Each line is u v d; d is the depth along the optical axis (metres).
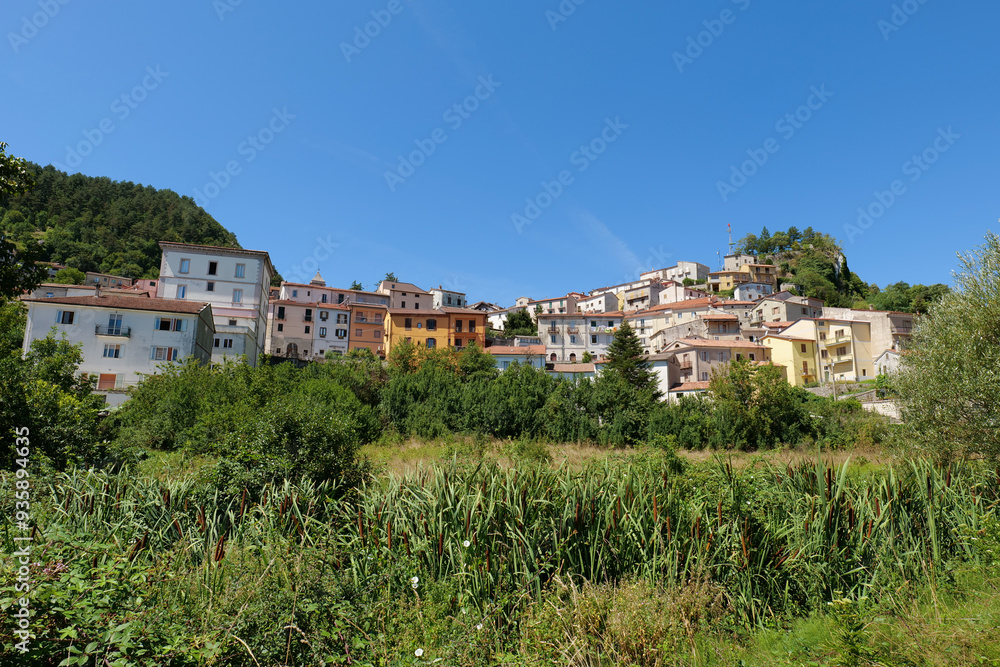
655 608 5.54
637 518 7.00
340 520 7.61
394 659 4.79
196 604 4.75
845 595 6.60
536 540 6.61
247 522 7.18
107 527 6.85
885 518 7.34
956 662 4.44
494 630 5.43
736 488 7.65
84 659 3.20
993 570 6.37
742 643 5.65
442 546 6.60
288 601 4.68
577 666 4.81
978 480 9.12
